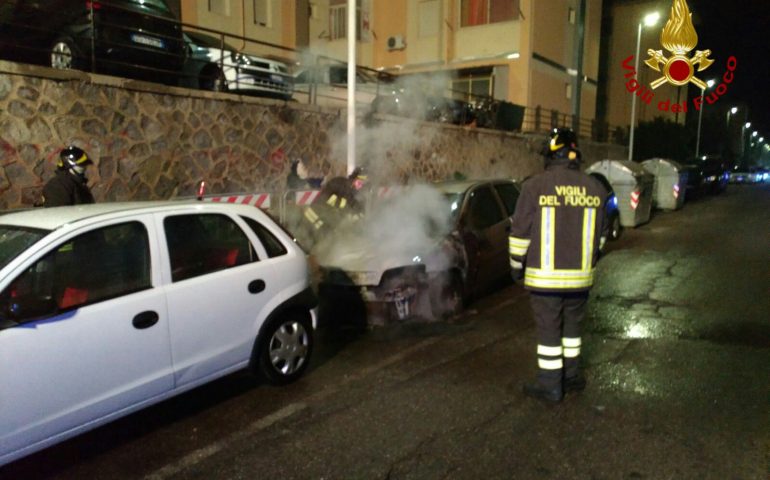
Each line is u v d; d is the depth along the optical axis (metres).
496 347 5.47
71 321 3.34
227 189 9.15
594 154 25.28
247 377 4.93
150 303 3.71
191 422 4.12
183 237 4.06
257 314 4.41
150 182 8.09
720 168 22.98
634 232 12.99
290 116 10.15
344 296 6.07
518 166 18.11
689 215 15.92
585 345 5.45
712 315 6.30
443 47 23.41
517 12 22.08
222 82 9.46
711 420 3.84
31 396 3.16
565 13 24.52
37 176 6.93
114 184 7.68
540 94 23.05
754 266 8.80
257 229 4.62
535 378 4.66
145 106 7.99
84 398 3.38
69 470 3.53
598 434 3.70
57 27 7.88
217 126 8.94
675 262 9.37
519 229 4.17
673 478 3.19
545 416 3.98
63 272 3.45
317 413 4.18
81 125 7.30
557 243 4.09
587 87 27.48
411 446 3.64
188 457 3.63
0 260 3.38
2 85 6.56
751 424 3.77
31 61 8.15
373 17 24.81
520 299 7.30
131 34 8.30
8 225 3.72
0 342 3.05
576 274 4.10
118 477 3.44
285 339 4.68
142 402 3.68
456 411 4.11
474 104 17.16
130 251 3.76
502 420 3.94
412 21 24.08
